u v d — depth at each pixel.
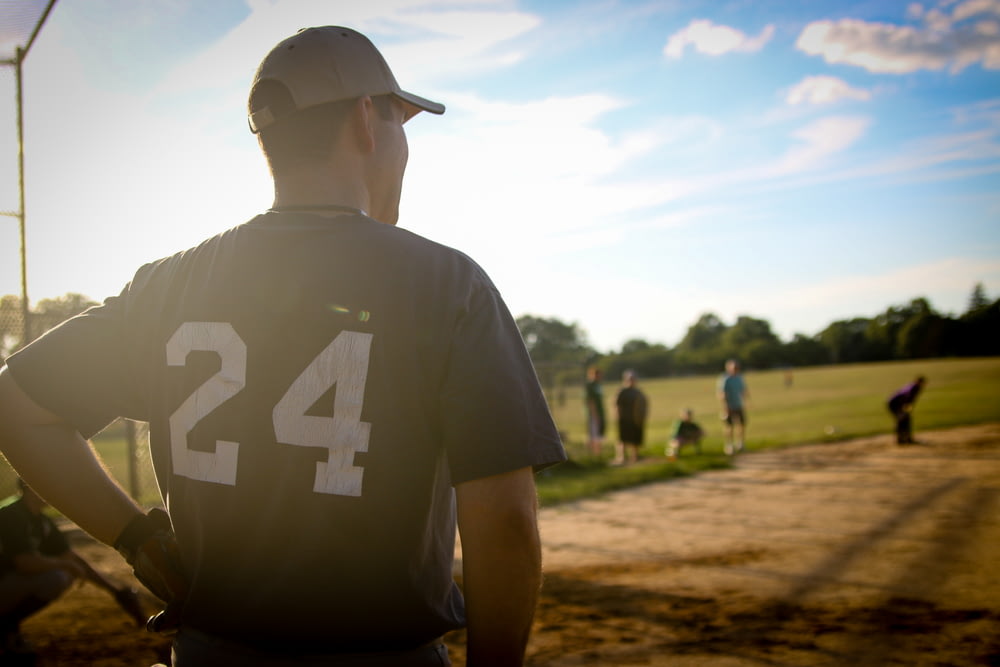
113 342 1.06
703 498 9.09
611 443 18.23
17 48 5.75
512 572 0.86
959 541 6.02
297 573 0.88
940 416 20.25
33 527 3.92
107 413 1.06
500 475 0.87
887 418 21.22
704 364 121.25
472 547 0.87
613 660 3.73
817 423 21.33
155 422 1.04
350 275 0.93
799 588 4.94
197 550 0.95
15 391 1.00
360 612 0.88
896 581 4.97
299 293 0.93
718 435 19.86
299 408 0.90
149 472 8.12
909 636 3.89
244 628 0.89
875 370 66.69
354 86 1.03
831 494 8.85
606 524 7.61
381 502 0.88
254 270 0.96
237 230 1.02
